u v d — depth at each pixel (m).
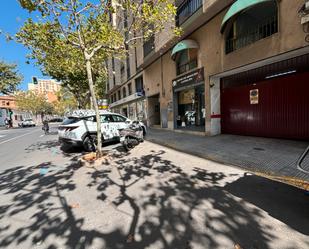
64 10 6.18
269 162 5.64
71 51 8.81
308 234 2.68
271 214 3.18
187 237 2.72
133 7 6.46
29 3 5.56
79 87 17.80
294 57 7.30
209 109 10.68
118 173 5.61
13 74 25.89
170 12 6.59
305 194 3.82
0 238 2.88
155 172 5.56
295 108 7.48
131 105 24.47
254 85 8.96
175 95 14.48
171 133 13.41
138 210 3.51
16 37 6.58
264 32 7.64
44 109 54.53
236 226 2.91
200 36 10.94
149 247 2.56
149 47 16.19
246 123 9.48
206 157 6.90
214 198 3.81
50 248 2.63
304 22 5.94
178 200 3.80
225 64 9.30
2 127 38.34
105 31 6.70
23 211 3.66
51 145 11.54
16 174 5.98
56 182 5.11
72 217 3.38
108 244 2.66
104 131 9.59
